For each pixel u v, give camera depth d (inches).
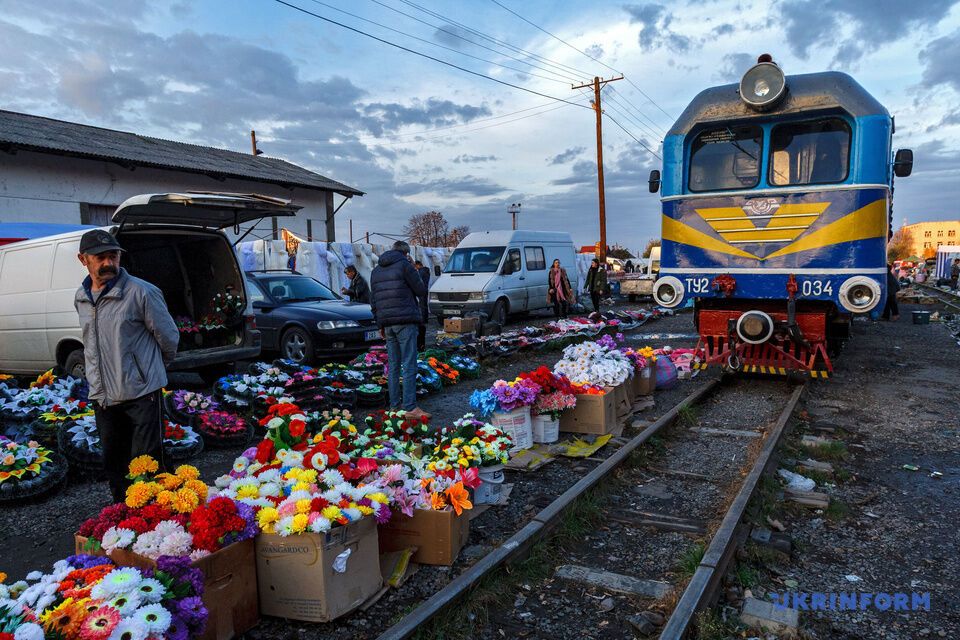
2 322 308.8
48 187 716.7
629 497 185.9
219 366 319.0
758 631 117.8
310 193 1075.3
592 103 1108.5
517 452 217.0
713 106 317.1
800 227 296.8
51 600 84.9
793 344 311.4
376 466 145.3
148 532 106.6
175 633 88.7
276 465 142.0
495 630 119.4
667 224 331.9
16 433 215.9
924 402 303.4
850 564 145.8
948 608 127.0
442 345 413.1
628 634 117.6
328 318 386.0
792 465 209.0
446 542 139.7
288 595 117.4
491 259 652.7
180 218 265.1
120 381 149.5
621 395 265.4
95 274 150.1
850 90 288.8
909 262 2108.8
